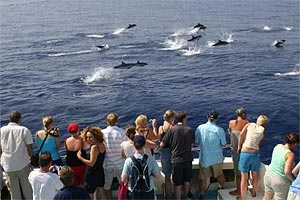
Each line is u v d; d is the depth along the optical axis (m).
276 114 29.56
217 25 81.88
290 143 7.50
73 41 68.56
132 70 45.75
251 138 8.27
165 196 8.71
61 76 44.44
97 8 122.31
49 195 7.12
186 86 38.72
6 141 7.99
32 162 8.36
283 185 7.51
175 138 8.23
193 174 9.34
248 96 34.81
